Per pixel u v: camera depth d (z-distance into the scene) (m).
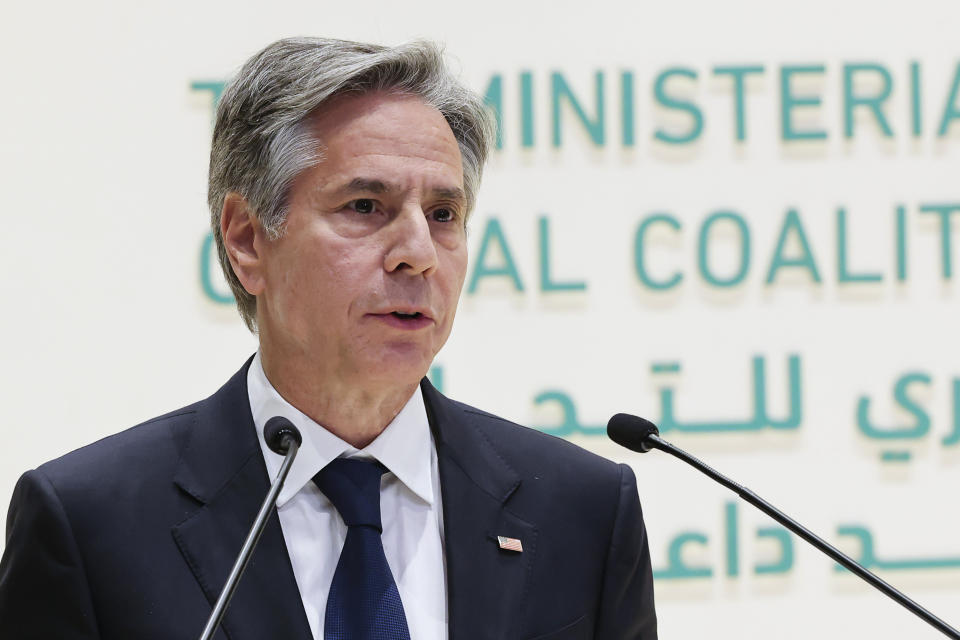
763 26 13.89
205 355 13.42
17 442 13.17
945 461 13.85
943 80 13.98
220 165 6.88
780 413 13.80
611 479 7.14
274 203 6.51
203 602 6.11
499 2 13.70
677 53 13.82
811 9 13.91
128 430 6.84
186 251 13.45
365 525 6.39
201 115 13.49
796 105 13.87
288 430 5.98
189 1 13.52
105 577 6.13
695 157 13.82
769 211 13.85
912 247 13.93
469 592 6.41
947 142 13.98
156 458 6.57
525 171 13.70
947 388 13.91
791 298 13.84
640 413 13.70
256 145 6.60
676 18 13.83
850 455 13.83
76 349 13.30
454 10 13.70
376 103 6.47
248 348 13.48
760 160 13.85
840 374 13.85
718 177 13.83
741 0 13.88
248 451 6.62
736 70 13.80
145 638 5.99
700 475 13.70
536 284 13.69
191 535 6.29
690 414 13.73
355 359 6.34
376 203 6.40
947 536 13.80
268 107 6.54
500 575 6.55
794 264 13.80
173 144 13.46
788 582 13.67
